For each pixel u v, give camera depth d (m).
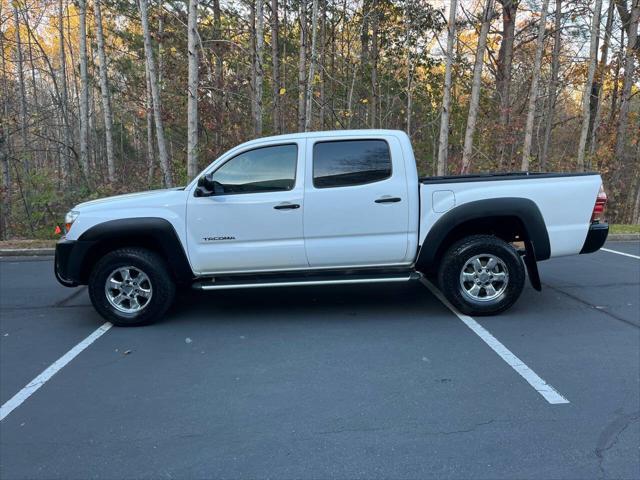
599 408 3.44
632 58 15.80
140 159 27.66
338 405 3.54
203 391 3.80
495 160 15.66
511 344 4.61
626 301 5.96
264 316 5.58
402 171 5.12
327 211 5.09
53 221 12.95
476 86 12.35
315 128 18.66
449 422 3.29
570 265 8.09
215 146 14.87
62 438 3.21
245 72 16.59
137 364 4.34
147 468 2.88
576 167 16.89
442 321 5.27
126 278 5.23
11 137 17.30
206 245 5.14
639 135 16.39
